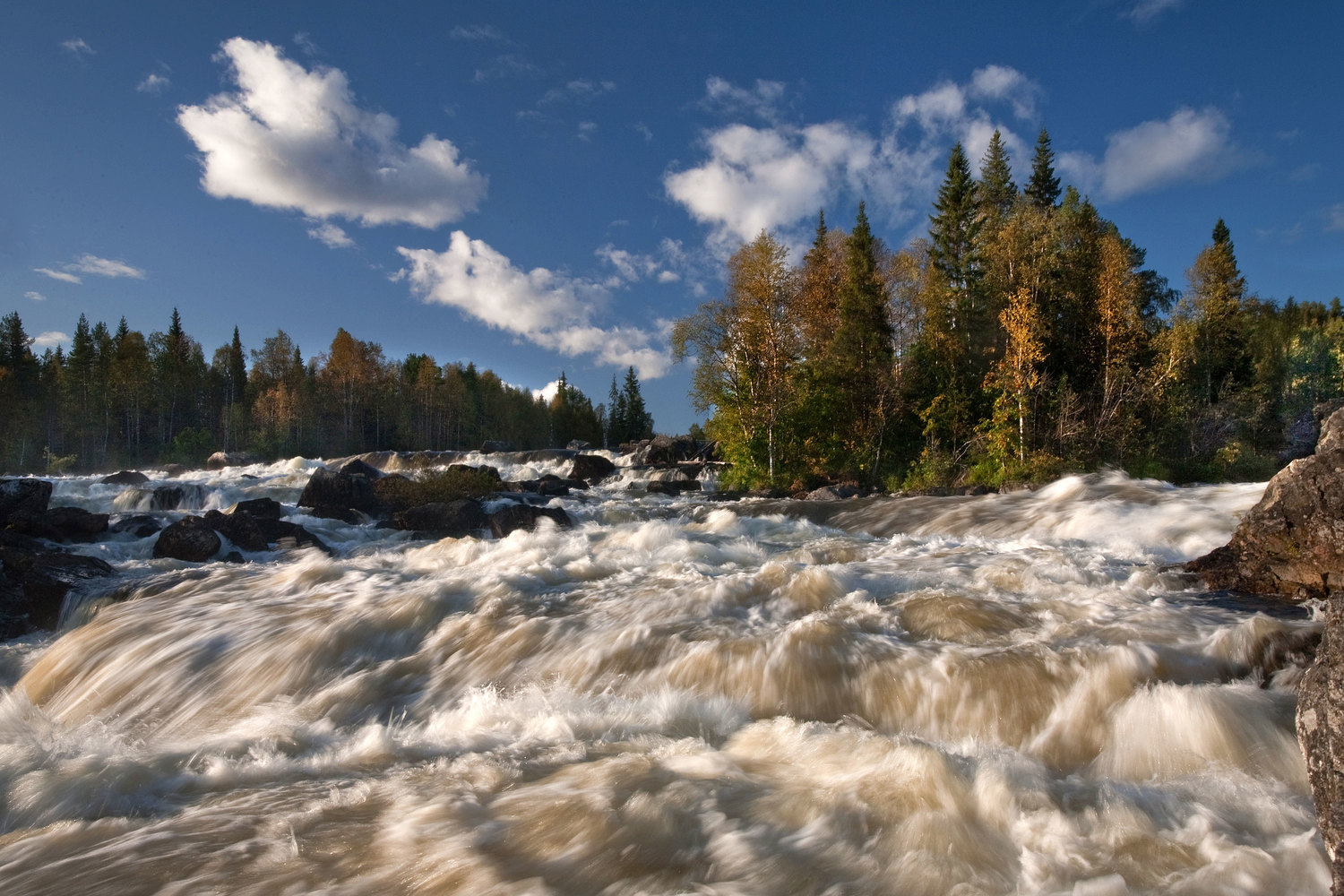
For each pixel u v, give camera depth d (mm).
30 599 9828
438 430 94438
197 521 14547
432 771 4344
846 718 5195
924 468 33438
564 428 107625
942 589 7887
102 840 3604
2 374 66438
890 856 3281
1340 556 6891
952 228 47969
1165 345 33125
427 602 8133
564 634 7000
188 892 3088
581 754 4543
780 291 33656
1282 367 43656
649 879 3105
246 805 3988
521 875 3117
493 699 5883
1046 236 36469
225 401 88312
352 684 6555
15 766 4977
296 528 15266
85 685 7168
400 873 3176
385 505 20297
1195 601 7207
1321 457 7152
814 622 6605
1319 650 3232
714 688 5754
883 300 41750
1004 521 16234
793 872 3160
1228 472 30922
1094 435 31062
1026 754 4492
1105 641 5828
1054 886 3027
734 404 34469
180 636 7906
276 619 8156
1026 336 30578
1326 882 2969
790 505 22016
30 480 16172
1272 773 4008
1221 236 52344
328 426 84562
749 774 4160
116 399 71812
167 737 5910
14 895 3154
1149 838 3373
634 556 11641
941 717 5059
